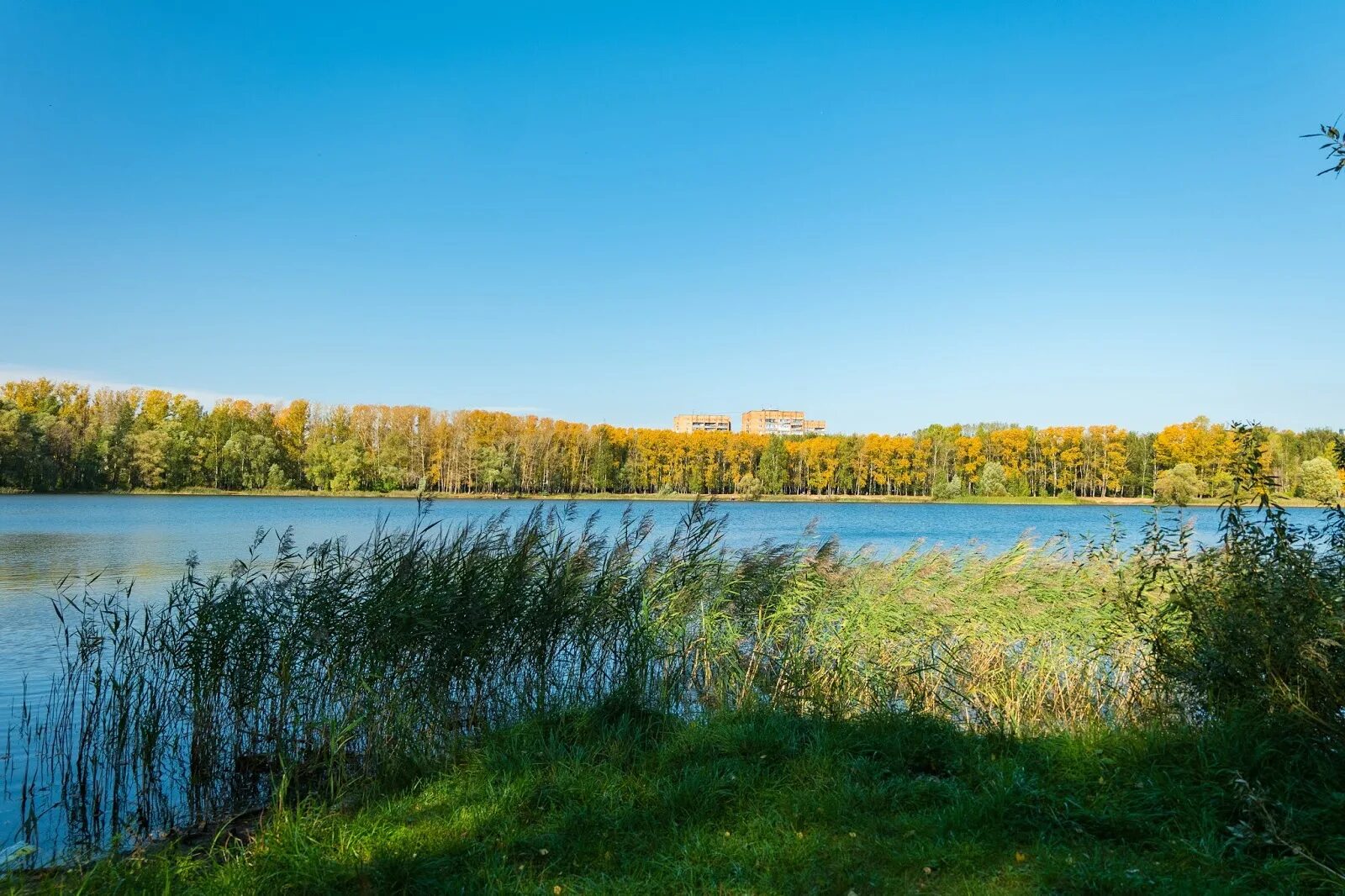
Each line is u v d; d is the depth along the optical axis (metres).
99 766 9.11
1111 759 6.69
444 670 9.25
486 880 5.28
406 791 7.21
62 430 80.12
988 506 93.94
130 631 12.40
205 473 88.62
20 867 6.47
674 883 5.17
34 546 34.00
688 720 8.83
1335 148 5.00
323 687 9.18
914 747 7.58
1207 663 7.09
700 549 12.07
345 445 90.44
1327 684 6.14
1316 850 5.16
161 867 5.51
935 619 12.34
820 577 12.54
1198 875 5.00
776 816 6.17
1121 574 9.92
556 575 10.83
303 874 5.30
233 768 9.05
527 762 7.24
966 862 5.36
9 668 13.18
